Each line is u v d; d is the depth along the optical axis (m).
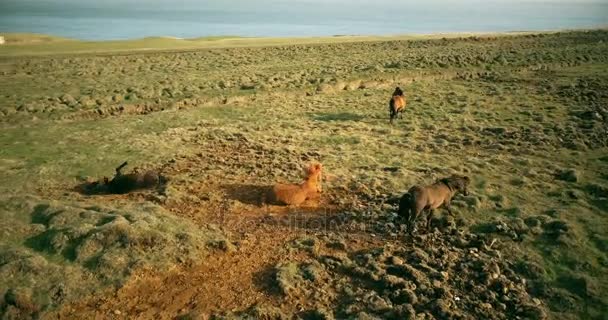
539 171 13.38
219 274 7.96
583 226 9.93
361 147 15.80
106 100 21.70
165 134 16.44
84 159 13.47
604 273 8.34
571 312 7.39
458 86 26.70
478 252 8.84
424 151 15.62
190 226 9.18
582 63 32.59
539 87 25.64
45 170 12.41
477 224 9.96
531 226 9.86
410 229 9.36
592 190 11.95
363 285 7.80
